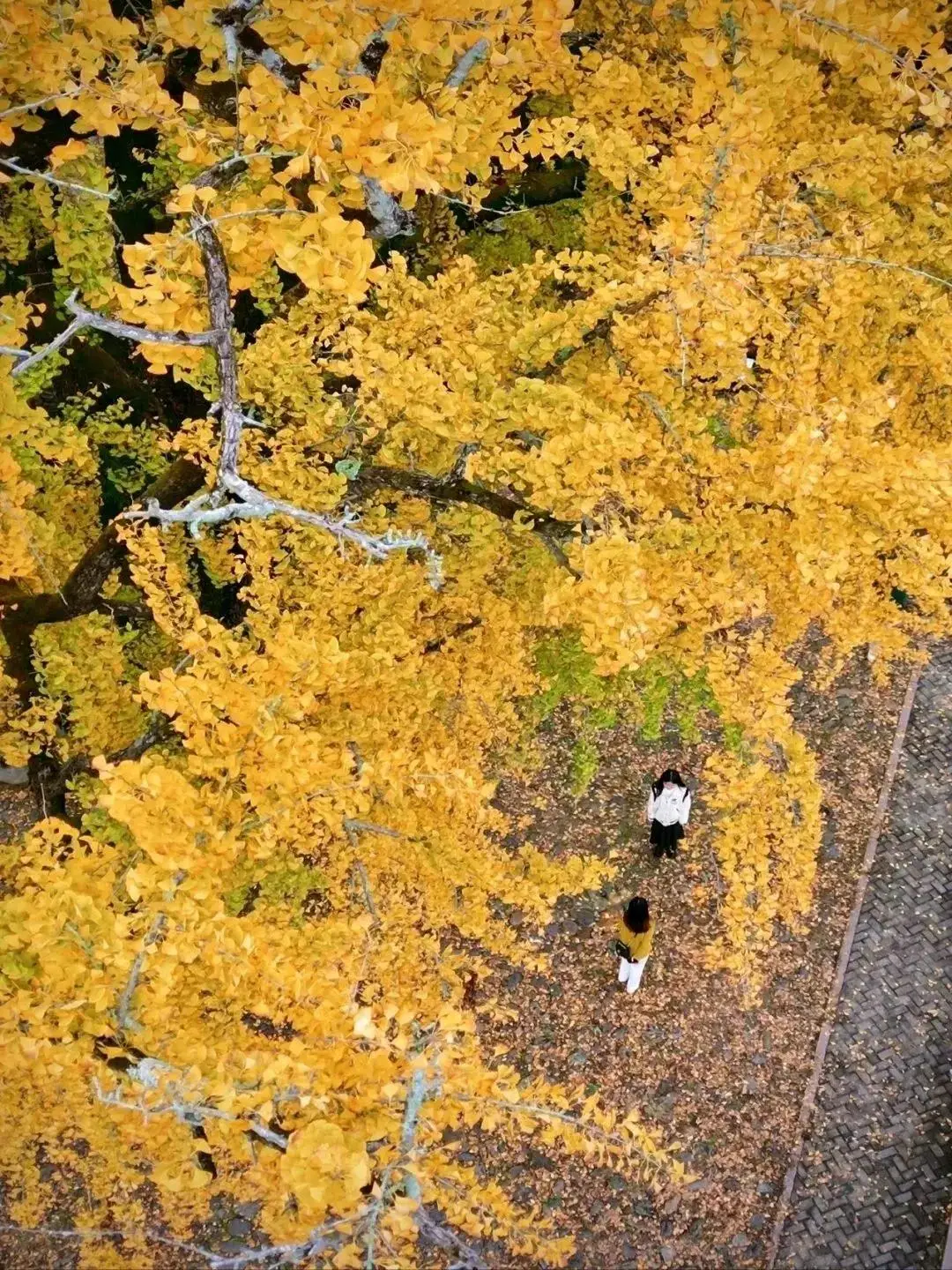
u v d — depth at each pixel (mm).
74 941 3768
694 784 10969
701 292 4613
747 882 6020
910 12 4594
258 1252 3396
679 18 5004
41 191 5895
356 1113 3551
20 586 6062
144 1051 3949
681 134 5152
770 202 5328
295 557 6113
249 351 5363
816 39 3865
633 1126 3930
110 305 6051
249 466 5664
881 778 11117
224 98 5160
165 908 3699
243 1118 3576
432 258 7000
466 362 5250
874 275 5254
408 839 5434
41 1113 4367
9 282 7145
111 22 3615
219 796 4137
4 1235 7277
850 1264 7723
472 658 6664
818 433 4359
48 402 7539
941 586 4949
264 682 4285
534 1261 7633
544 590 6320
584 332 5172
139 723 6738
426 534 6266
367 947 4910
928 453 4418
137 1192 7203
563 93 5617
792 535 4844
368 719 5762
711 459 5035
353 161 3414
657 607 4203
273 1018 3832
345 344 5301
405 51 4250
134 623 7551
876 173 5027
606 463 4613
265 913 5246
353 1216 3135
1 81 3855
